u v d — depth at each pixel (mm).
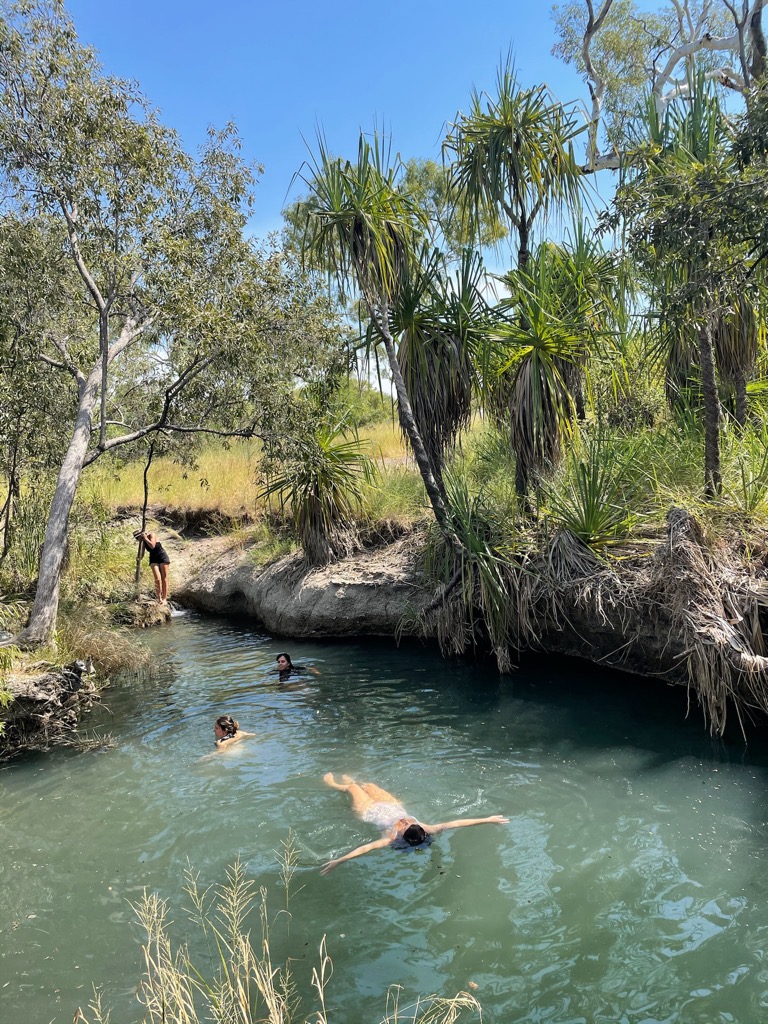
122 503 19062
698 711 7145
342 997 3762
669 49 17641
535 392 8633
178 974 3600
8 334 11070
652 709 7309
